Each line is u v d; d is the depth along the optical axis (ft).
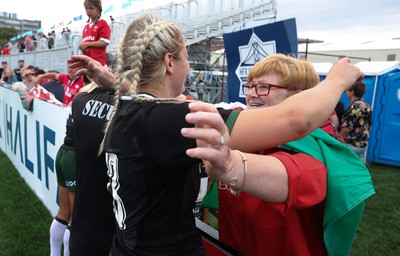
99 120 4.47
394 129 21.71
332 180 3.21
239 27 36.32
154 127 2.86
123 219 3.23
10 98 17.26
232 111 3.01
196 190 3.33
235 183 2.50
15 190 13.91
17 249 9.41
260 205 3.61
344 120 17.03
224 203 4.16
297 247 3.52
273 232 3.59
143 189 3.03
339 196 3.20
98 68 4.67
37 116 11.98
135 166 3.00
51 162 10.64
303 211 3.63
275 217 3.55
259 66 4.12
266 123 2.78
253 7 35.01
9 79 38.37
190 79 39.63
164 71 3.28
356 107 16.60
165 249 3.10
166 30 3.29
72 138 6.86
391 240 11.27
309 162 3.05
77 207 4.91
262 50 10.30
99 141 4.45
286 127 2.77
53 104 9.91
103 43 13.56
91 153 4.55
